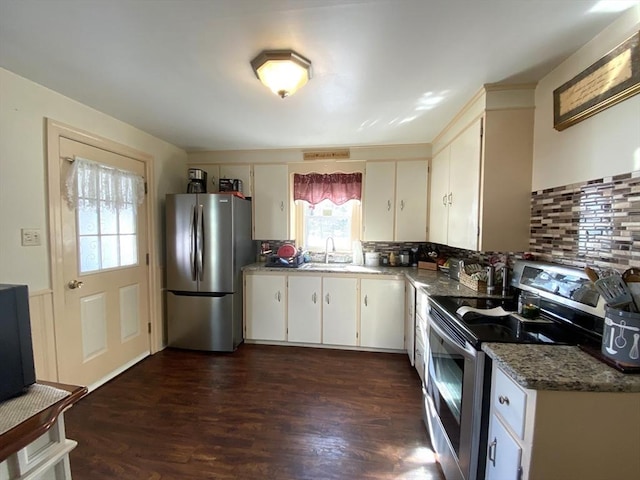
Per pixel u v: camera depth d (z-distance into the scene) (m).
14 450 0.68
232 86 1.87
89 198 2.24
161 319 3.04
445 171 2.67
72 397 0.87
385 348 2.99
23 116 1.79
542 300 1.54
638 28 1.16
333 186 3.40
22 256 1.80
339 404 2.11
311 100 2.06
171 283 3.02
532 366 0.99
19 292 0.86
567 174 1.54
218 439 1.76
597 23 1.27
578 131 1.46
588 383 0.89
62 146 2.03
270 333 3.17
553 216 1.64
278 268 3.12
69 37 1.37
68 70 1.68
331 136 2.92
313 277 3.08
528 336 1.25
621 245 1.22
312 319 3.10
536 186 1.79
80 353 2.19
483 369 1.19
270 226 3.45
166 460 1.61
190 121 2.50
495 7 1.17
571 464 0.92
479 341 1.20
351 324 3.03
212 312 2.98
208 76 1.74
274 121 2.49
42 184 1.91
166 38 1.38
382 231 3.29
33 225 1.86
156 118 2.44
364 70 1.66
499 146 1.85
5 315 0.82
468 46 1.44
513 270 1.89
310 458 1.62
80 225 2.18
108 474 1.51
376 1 1.14
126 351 2.63
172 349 3.06
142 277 2.81
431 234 3.13
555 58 1.54
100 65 1.63
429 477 1.50
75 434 1.80
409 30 1.31
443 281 2.50
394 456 1.64
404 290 2.93
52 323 1.98
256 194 3.46
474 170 2.00
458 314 1.52
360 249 3.46
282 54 1.48
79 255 2.18
